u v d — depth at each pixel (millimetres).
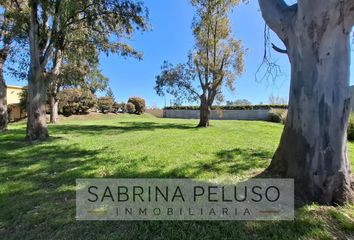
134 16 10273
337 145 3496
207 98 16156
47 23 10258
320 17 3361
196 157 6488
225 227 2980
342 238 2752
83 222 3164
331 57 3453
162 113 34875
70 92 26438
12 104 27891
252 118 26828
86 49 11969
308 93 3611
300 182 3697
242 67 16219
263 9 4168
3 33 12039
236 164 5711
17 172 5309
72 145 8461
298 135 3779
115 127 15703
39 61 9984
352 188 3543
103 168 5484
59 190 4234
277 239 2742
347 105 3506
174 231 2926
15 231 3051
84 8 9844
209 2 14797
